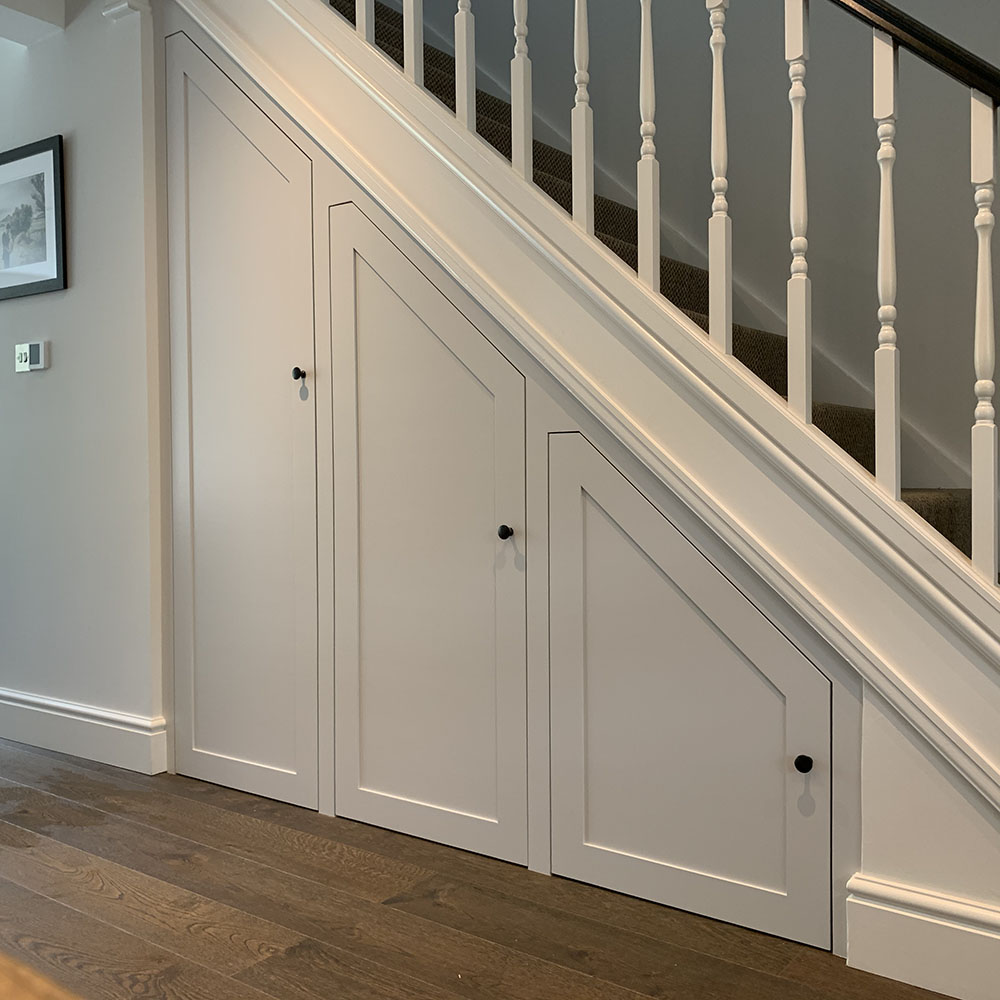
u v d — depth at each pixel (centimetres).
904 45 157
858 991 157
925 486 238
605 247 192
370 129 225
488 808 213
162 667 274
